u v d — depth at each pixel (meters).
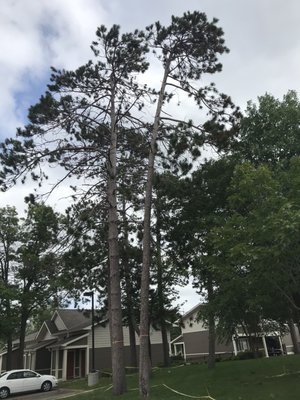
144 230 16.05
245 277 12.88
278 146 19.58
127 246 23.31
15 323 31.83
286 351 48.06
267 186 12.01
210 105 17.64
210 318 18.11
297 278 12.09
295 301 14.68
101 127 18.94
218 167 19.91
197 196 19.92
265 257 10.87
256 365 20.97
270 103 20.41
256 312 15.76
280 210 10.31
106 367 38.94
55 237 22.98
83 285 24.67
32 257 30.86
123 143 18.72
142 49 18.39
